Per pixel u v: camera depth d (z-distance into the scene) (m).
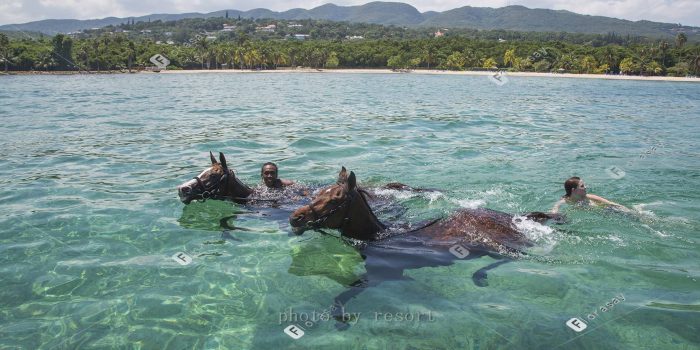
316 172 12.70
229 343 5.11
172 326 5.39
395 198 10.15
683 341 5.18
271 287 6.34
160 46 129.38
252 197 9.94
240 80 79.12
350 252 7.55
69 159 13.63
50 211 9.02
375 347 5.09
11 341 5.02
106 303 5.81
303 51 159.25
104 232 8.05
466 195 10.72
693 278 6.64
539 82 80.56
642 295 6.16
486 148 16.48
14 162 13.16
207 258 7.18
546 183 11.86
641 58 123.88
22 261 6.87
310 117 24.58
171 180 11.48
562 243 7.96
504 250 7.66
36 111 25.50
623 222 8.95
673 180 12.20
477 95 45.09
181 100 34.66
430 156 14.96
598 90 58.94
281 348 5.05
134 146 15.77
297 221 7.34
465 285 6.50
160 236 7.98
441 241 7.84
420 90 52.88
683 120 26.64
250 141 16.94
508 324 5.53
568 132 20.86
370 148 16.09
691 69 120.94
